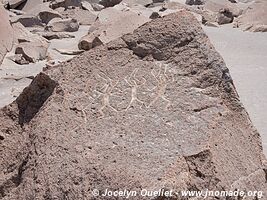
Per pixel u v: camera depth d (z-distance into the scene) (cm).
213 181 368
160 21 462
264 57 1110
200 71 435
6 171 427
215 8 1741
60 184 372
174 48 449
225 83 432
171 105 414
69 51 1161
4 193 414
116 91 432
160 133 391
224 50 1176
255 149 426
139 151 376
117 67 450
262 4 1605
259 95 826
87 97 430
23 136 436
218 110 415
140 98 423
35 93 454
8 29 1189
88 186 363
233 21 1611
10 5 1825
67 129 407
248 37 1350
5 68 1019
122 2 1922
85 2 1859
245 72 974
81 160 378
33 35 1267
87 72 448
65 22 1478
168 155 371
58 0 1872
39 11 1650
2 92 858
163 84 431
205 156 375
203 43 445
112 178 359
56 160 386
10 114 458
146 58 451
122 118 408
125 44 462
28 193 385
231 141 403
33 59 1075
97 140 393
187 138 387
